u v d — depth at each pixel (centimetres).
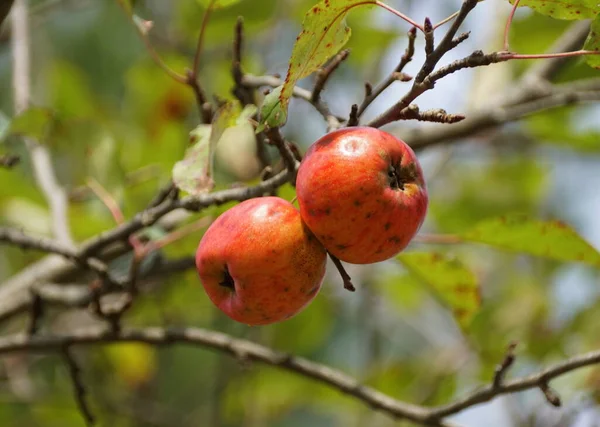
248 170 139
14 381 156
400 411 119
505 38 103
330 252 104
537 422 141
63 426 152
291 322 160
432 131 137
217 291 106
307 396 166
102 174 126
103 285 120
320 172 102
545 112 146
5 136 121
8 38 156
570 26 144
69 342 123
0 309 130
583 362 112
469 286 121
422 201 104
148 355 166
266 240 103
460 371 158
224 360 164
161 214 115
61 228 130
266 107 105
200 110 117
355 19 152
